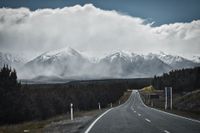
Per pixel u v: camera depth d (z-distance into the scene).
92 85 100.69
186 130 16.19
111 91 119.75
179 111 37.25
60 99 59.38
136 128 17.31
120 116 28.67
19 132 17.19
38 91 52.53
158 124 19.77
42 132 16.38
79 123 21.91
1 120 41.31
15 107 42.88
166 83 175.50
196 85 149.25
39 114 49.09
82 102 75.06
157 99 124.12
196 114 30.22
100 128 17.48
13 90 43.66
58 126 20.06
